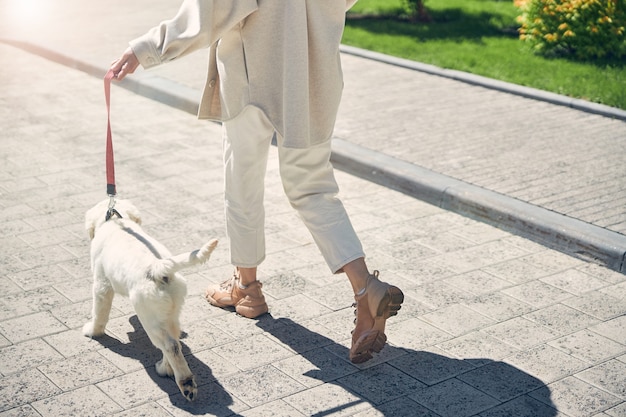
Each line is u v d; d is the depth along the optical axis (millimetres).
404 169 7117
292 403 4043
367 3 16719
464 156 7625
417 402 4070
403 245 5945
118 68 4234
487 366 4398
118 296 5145
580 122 8906
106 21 14242
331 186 4539
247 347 4559
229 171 4598
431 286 5305
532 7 12391
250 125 4422
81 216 6355
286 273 5457
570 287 5336
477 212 6438
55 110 9195
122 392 4109
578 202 6492
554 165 7418
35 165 7434
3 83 10273
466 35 13703
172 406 4000
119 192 6863
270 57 4289
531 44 12484
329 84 4348
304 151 4410
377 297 4156
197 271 5488
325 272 5492
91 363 4367
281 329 4758
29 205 6535
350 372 4336
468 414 3975
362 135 8211
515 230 6184
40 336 4617
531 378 4289
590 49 11867
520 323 4855
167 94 9562
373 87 10258
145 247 4191
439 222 6402
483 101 9719
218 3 4109
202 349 4523
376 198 6895
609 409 4031
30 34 12844
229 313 4938
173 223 6277
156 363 4336
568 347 4598
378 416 3951
